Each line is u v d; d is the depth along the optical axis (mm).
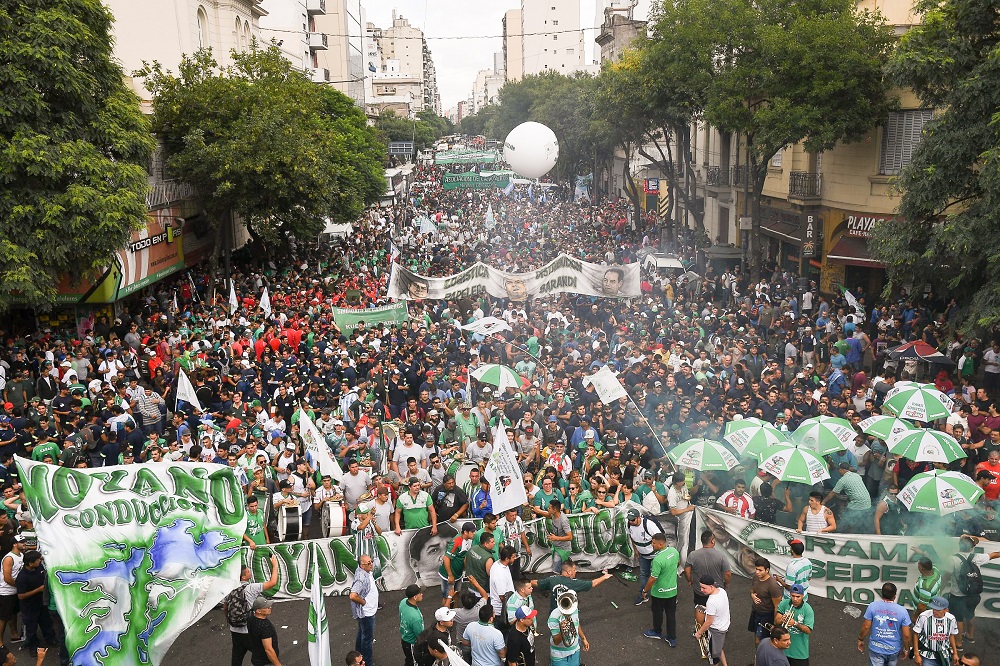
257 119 31734
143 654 10492
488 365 17719
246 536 12094
